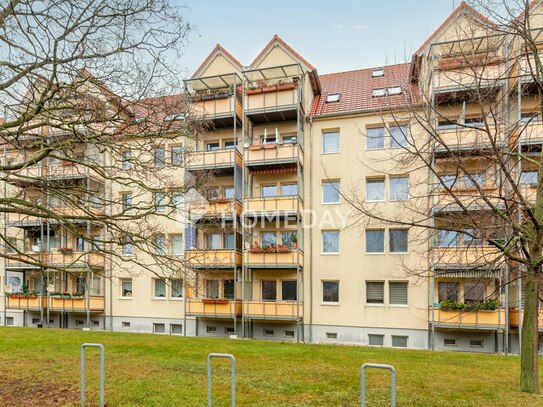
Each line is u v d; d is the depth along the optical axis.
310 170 18.55
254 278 18.77
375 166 17.62
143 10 7.70
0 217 17.84
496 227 7.39
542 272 6.87
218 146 20.25
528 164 12.25
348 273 17.73
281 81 18.56
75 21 7.50
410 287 16.92
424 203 15.03
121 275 20.45
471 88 7.95
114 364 9.51
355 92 19.88
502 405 6.77
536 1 9.06
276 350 11.95
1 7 7.12
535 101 13.45
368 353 11.76
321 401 6.91
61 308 20.61
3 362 9.73
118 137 8.81
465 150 8.60
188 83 19.31
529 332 7.67
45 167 11.79
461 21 9.63
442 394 7.39
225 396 7.11
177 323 19.72
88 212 9.17
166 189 10.67
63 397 7.05
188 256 17.91
